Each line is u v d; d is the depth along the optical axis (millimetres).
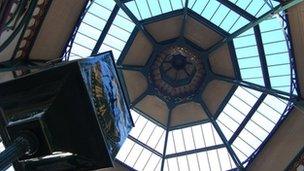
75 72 11141
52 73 11203
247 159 21984
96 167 11672
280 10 18188
